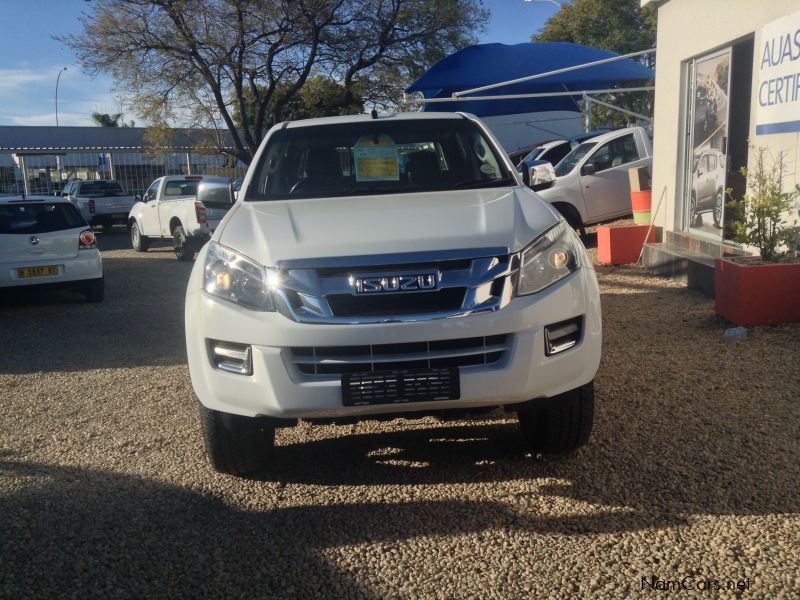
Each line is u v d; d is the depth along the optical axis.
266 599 2.96
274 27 26.14
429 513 3.62
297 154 5.02
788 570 2.96
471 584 3.00
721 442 4.23
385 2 27.25
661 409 4.81
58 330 9.02
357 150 4.99
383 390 3.45
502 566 3.12
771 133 7.36
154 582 3.12
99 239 25.27
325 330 3.41
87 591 3.06
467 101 15.95
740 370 5.46
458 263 3.49
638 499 3.62
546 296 3.54
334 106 29.17
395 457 4.34
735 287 6.52
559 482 3.87
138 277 13.91
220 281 3.68
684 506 3.52
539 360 3.51
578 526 3.41
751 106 7.88
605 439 4.38
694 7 9.20
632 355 6.09
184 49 26.06
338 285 3.46
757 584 2.89
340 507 3.73
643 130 14.10
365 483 4.01
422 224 3.74
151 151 32.53
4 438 5.07
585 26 33.75
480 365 3.49
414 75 28.53
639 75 15.96
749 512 3.43
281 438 4.75
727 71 8.62
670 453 4.13
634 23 33.47
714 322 6.89
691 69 9.61
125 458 4.55
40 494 4.05
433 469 4.14
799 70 6.77
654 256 9.93
